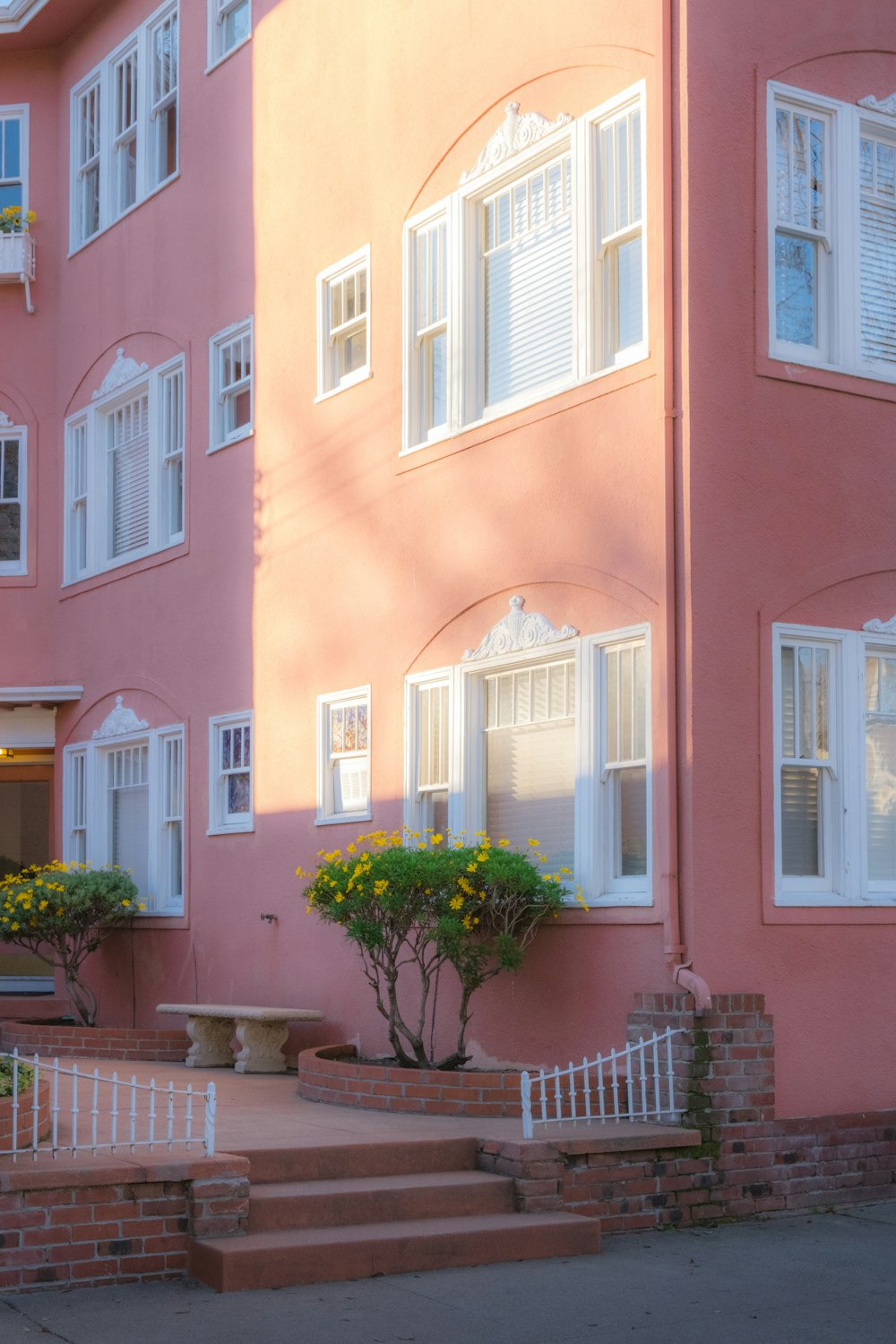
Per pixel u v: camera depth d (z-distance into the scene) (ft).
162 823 54.49
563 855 36.99
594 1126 31.83
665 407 33.86
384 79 44.96
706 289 33.99
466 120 41.37
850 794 35.32
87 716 59.47
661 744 33.37
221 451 52.11
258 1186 28.58
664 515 33.68
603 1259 28.48
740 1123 32.14
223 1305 25.04
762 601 34.12
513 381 39.78
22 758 63.98
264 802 48.42
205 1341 23.04
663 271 34.12
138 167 58.03
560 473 37.11
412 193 43.29
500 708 39.37
